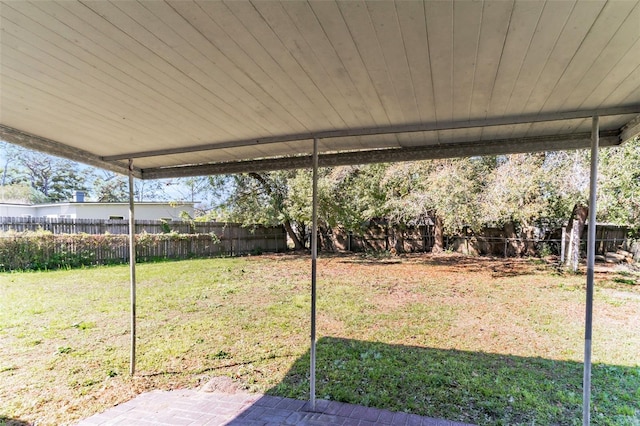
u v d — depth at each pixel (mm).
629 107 2002
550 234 10141
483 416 2428
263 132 2668
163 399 2721
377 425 2320
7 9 1176
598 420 2373
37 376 3111
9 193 20688
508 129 2514
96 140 2828
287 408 2564
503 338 4016
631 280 7062
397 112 2221
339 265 9875
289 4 1164
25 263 8727
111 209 13680
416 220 11062
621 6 1131
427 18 1234
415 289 6668
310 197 10094
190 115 2287
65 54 1505
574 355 3514
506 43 1392
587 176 6594
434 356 3500
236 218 12172
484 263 9750
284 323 4633
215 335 4172
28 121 2363
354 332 4273
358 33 1347
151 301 5789
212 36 1374
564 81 1723
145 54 1510
